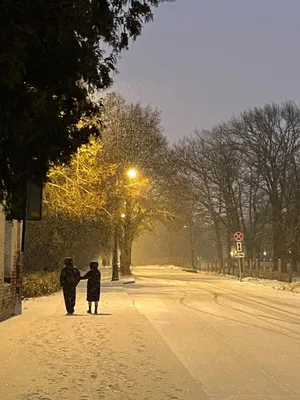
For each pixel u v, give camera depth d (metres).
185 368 9.27
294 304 23.31
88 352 10.52
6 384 8.02
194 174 62.69
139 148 45.78
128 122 44.38
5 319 15.44
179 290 32.69
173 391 7.77
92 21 7.25
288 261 58.31
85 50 7.12
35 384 8.04
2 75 5.94
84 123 8.27
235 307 21.77
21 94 6.31
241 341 12.66
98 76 7.86
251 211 64.00
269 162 57.81
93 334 12.73
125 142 43.31
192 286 37.09
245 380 8.78
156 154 48.94
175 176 53.94
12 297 16.47
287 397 7.75
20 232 17.36
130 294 28.64
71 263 18.03
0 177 7.18
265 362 10.22
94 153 21.77
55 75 7.01
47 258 32.06
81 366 9.27
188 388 7.93
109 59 7.94
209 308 21.28
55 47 6.80
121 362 9.66
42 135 7.00
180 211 55.88
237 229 62.91
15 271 16.78
